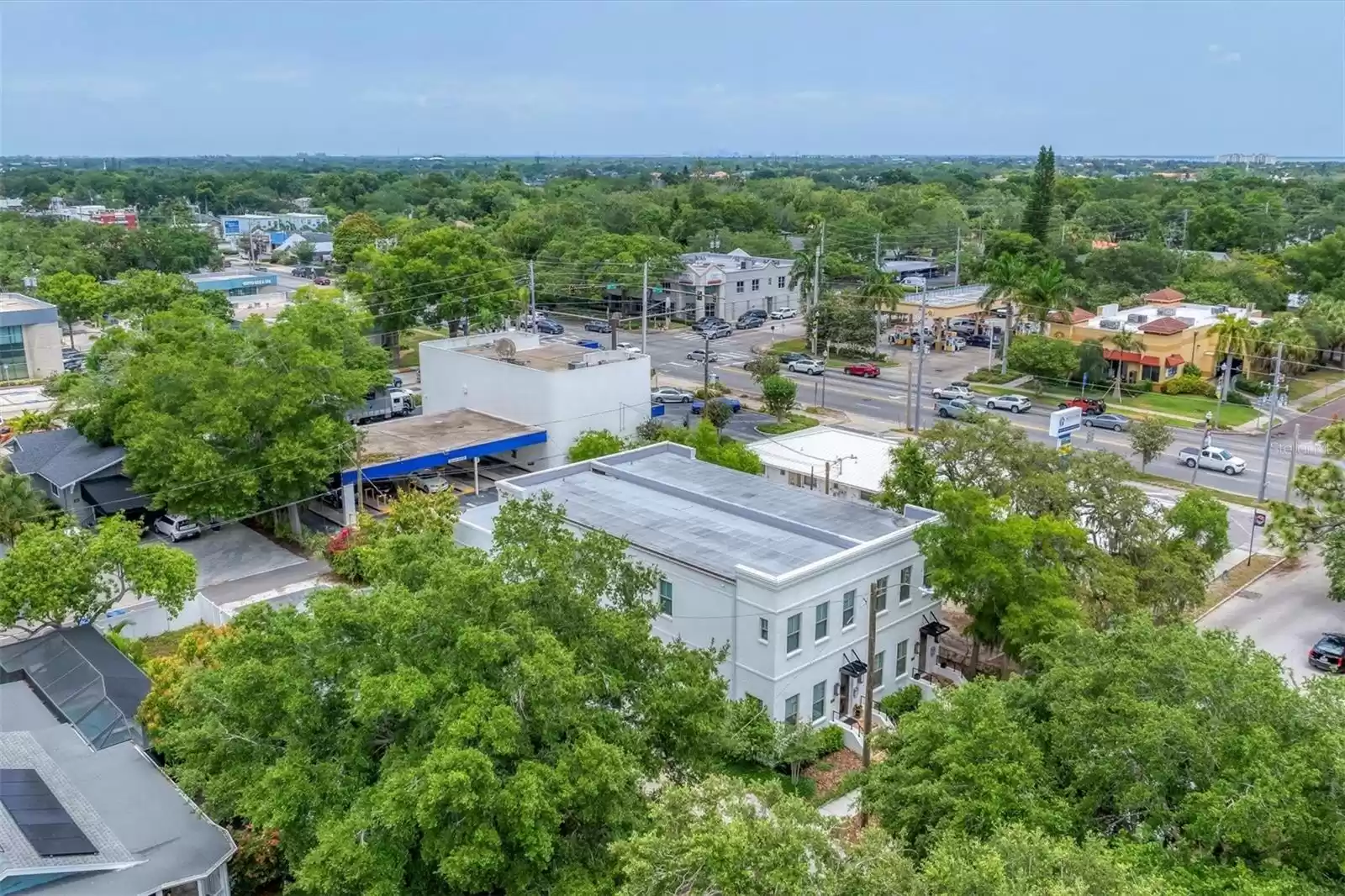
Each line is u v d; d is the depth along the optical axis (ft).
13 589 105.09
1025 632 102.42
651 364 291.99
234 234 655.35
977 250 432.66
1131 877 52.49
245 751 73.67
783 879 50.37
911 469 133.49
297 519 160.15
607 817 64.49
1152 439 190.60
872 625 92.53
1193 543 127.24
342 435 158.10
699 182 622.13
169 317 190.49
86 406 179.83
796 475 160.86
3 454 185.16
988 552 106.22
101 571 110.93
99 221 577.02
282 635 72.90
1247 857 58.85
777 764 97.91
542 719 65.92
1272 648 126.72
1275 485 190.08
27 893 65.10
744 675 105.70
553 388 186.91
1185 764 62.64
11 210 636.07
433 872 65.21
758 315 361.71
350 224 465.06
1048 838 53.98
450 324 306.76
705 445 158.81
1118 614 101.14
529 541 81.82
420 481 180.86
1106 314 288.10
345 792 66.49
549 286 358.23
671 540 116.57
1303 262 358.23
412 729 66.74
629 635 75.82
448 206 600.80
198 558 153.28
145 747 91.25
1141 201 548.31
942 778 65.46
